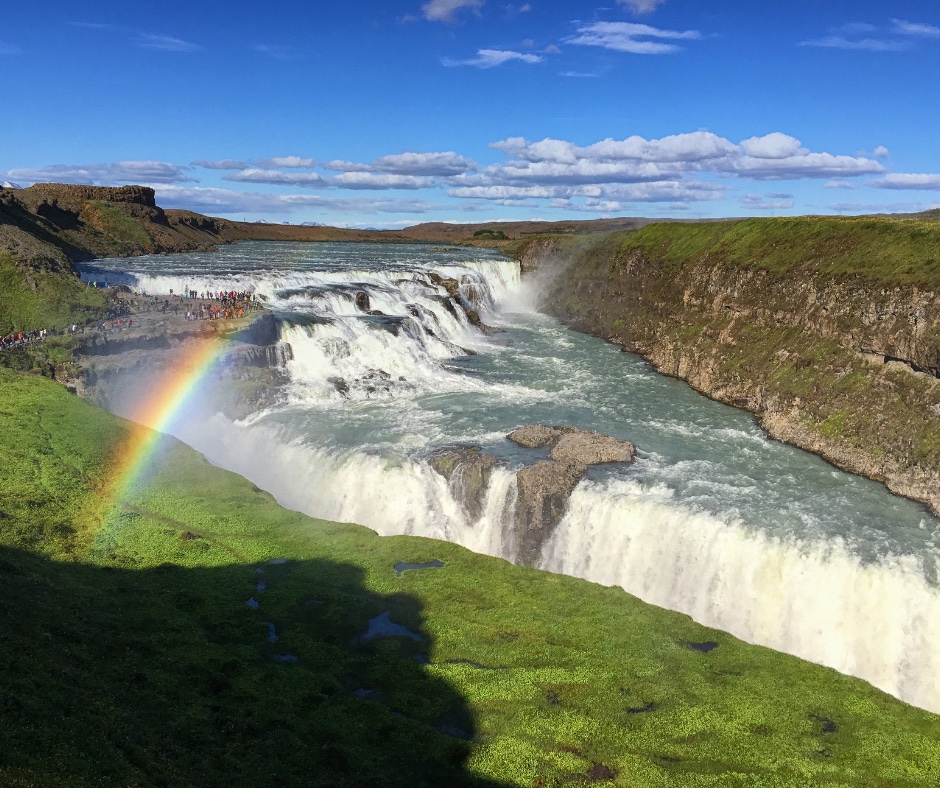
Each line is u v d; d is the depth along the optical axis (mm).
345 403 75625
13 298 81188
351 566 46125
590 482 56406
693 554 50188
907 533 49938
